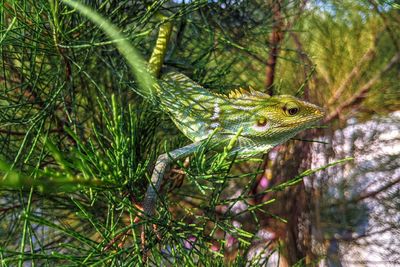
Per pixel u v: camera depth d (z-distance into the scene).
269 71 0.26
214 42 0.22
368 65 0.28
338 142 0.30
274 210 0.28
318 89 0.28
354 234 0.31
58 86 0.16
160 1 0.16
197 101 0.17
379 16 0.28
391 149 0.32
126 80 0.18
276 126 0.17
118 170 0.12
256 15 0.25
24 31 0.16
